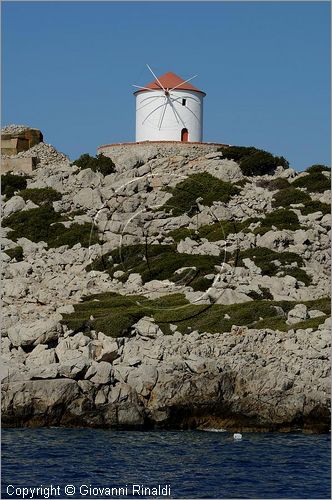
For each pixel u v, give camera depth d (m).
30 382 136.38
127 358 145.25
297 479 112.38
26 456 119.50
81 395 137.38
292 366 145.38
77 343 147.00
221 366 143.50
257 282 172.88
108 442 127.94
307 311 160.50
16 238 196.25
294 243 188.38
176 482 110.00
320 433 139.38
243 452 124.75
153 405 138.88
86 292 172.62
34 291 172.00
